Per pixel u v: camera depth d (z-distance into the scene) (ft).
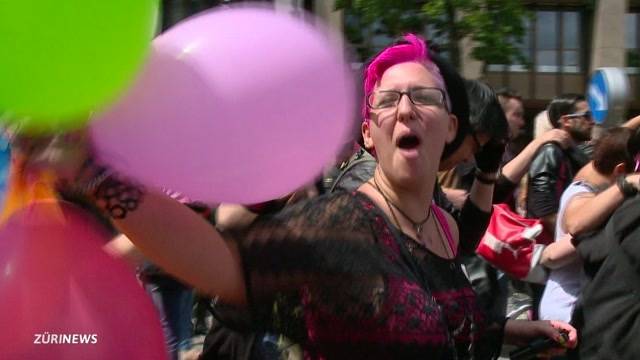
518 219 11.10
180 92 4.23
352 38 25.86
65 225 4.46
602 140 12.06
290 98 4.38
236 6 4.68
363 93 6.56
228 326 5.54
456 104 7.18
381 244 5.81
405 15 26.48
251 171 4.43
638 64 43.50
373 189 6.34
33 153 4.36
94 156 4.35
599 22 42.29
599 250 10.22
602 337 9.78
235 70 4.28
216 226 5.31
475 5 27.09
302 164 4.60
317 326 5.37
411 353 5.59
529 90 42.80
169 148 4.27
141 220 4.38
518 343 8.00
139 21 4.04
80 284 4.41
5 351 4.31
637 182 10.64
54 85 4.05
